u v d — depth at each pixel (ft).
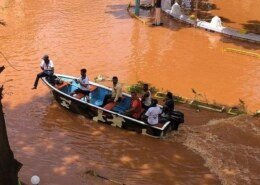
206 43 62.90
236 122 40.60
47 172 32.86
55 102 43.65
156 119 37.29
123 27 67.87
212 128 39.58
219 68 54.08
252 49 60.85
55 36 62.75
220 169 33.81
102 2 81.56
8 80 46.80
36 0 81.76
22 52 56.65
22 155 34.96
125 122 38.32
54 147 36.29
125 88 47.21
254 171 33.55
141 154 35.78
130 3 80.48
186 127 39.65
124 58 55.77
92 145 36.81
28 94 45.16
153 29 67.82
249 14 78.59
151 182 32.30
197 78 50.85
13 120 40.16
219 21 67.31
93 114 39.86
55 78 43.55
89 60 54.70
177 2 81.76
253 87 48.93
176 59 56.34
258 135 38.52
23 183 30.35
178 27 69.26
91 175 32.53
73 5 78.95
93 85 43.24
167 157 35.40
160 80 49.88
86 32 64.80
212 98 45.93
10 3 79.71
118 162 34.65
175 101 44.27
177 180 32.60
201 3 83.97
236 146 36.83
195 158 35.22
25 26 66.85
